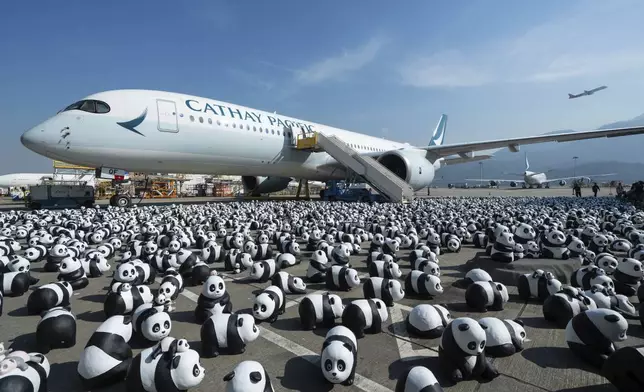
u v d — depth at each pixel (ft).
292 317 18.40
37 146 55.93
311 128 101.50
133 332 15.17
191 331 16.57
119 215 53.26
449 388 11.73
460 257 32.55
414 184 90.68
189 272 25.25
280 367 13.25
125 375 12.17
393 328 16.84
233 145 76.89
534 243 27.02
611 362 10.96
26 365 10.34
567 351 14.26
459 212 58.80
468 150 97.91
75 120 57.57
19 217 55.57
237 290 22.89
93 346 11.88
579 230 35.99
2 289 21.48
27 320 17.98
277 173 95.61
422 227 43.60
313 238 35.47
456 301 20.56
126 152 62.95
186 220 50.57
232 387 9.59
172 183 199.21
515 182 404.57
